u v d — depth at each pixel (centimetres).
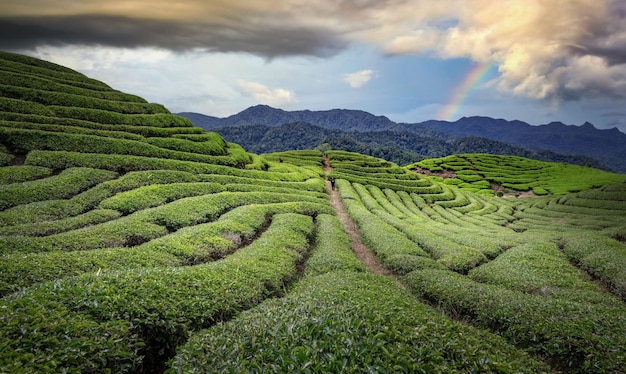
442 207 7238
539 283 2427
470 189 10244
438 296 2009
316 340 795
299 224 3525
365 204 5975
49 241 2109
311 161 9731
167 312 1207
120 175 4038
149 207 3284
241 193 4206
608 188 8100
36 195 3000
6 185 3056
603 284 2634
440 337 895
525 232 5131
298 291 1798
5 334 771
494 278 2589
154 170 4203
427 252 3428
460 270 2894
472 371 768
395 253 3064
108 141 4578
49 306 976
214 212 3441
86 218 2731
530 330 1396
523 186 10394
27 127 4428
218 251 2559
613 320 1430
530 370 897
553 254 3306
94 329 913
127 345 939
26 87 5484
